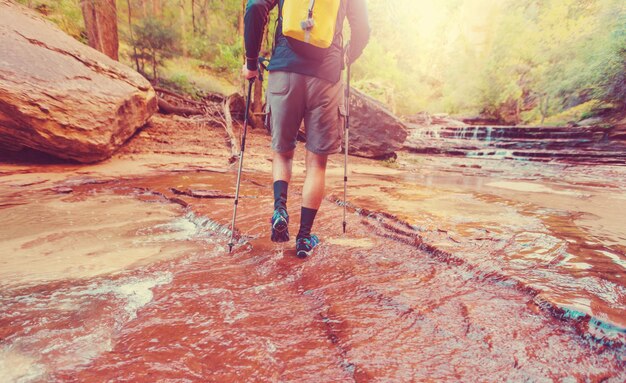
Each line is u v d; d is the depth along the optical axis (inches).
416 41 1443.2
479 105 1061.8
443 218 112.9
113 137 222.8
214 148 305.6
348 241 92.0
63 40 241.1
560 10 970.1
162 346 44.1
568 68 870.4
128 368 39.4
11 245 83.5
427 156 530.0
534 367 41.0
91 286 61.9
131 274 68.0
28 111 176.2
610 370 40.9
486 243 87.0
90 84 215.2
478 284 65.7
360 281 66.2
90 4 374.3
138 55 585.9
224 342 45.5
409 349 44.7
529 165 414.9
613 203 157.8
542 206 143.6
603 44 701.9
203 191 148.2
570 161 458.6
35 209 117.6
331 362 42.0
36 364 39.6
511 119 1006.4
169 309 54.1
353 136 367.9
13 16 225.3
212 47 698.8
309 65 77.4
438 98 1434.5
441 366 41.2
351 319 52.1
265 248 85.4
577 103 834.2
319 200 82.0
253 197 144.5
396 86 1144.8
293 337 47.3
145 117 291.6
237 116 463.8
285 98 79.3
